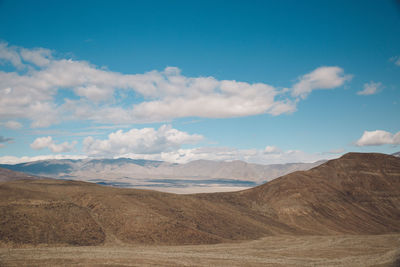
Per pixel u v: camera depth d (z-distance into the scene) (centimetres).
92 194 9494
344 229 11531
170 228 7819
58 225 6931
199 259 5072
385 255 5891
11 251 5150
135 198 9844
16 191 8188
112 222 7800
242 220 10469
